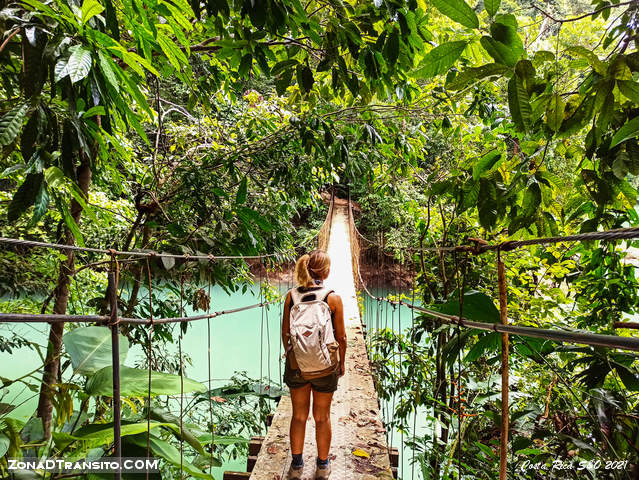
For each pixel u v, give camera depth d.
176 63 1.22
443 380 2.73
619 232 0.58
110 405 2.19
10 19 1.07
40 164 1.12
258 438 2.45
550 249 2.65
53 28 1.08
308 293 2.02
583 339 0.58
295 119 3.13
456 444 2.22
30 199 1.11
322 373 1.93
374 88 2.15
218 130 4.16
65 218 1.30
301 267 2.06
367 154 3.96
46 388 1.35
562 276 2.66
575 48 1.04
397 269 10.88
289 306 2.05
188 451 3.02
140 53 1.41
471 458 2.18
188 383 1.60
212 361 7.65
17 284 2.75
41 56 1.02
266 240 4.23
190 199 3.47
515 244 0.92
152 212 3.31
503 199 1.44
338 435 2.43
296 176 4.00
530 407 1.86
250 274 4.46
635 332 2.04
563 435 1.48
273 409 3.76
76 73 0.96
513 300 2.87
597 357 1.52
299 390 2.02
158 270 2.99
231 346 8.39
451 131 3.78
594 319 2.19
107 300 2.92
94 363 1.61
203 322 9.41
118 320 1.07
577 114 1.19
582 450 1.51
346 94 3.23
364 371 3.39
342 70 1.79
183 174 3.42
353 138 3.81
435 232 3.99
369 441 2.37
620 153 1.23
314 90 2.51
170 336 3.50
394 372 3.91
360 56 1.77
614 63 1.01
